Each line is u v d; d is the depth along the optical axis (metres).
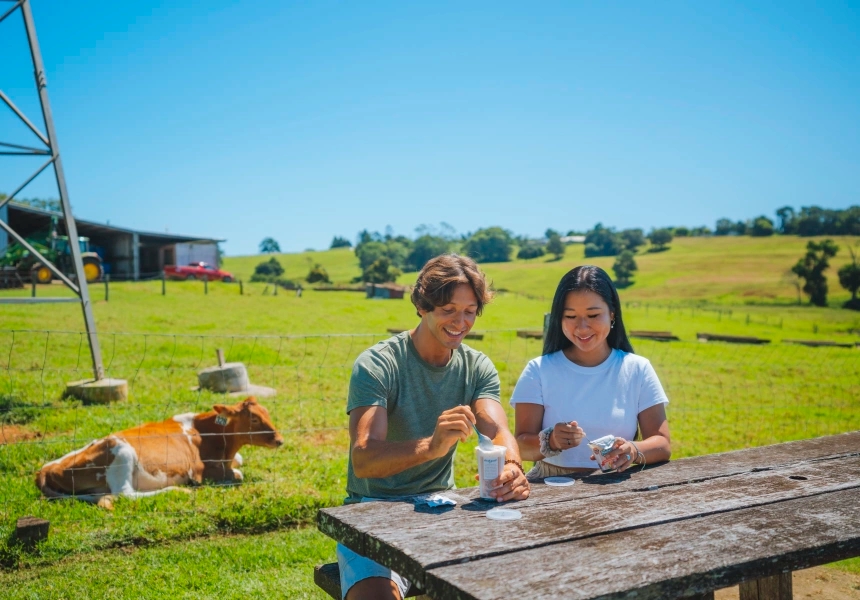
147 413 8.77
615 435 3.34
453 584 1.73
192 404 9.35
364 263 122.69
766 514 2.33
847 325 42.62
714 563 1.88
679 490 2.62
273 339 17.17
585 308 3.32
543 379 3.45
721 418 10.68
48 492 5.75
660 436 3.16
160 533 4.98
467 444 7.87
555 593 1.68
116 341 15.03
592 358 3.46
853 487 2.66
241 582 4.22
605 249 147.12
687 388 13.66
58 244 35.22
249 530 5.20
